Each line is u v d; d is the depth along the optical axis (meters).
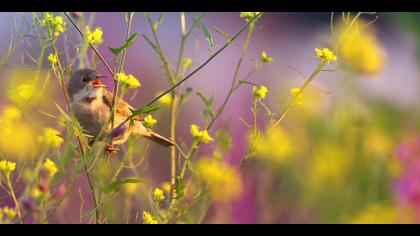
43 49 8.31
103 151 7.62
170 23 17.67
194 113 15.81
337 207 12.07
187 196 8.80
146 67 16.66
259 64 9.07
